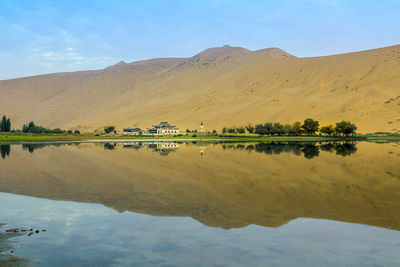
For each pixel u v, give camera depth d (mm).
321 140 122688
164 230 12188
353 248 10461
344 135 153375
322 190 20297
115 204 16422
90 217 13953
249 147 73062
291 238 11344
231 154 51156
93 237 11422
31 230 12172
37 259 9539
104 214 14477
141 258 9625
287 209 15367
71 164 36562
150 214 14477
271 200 17438
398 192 19672
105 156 47812
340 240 11164
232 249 10367
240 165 35312
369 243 10891
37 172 29391
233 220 13500
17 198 17859
